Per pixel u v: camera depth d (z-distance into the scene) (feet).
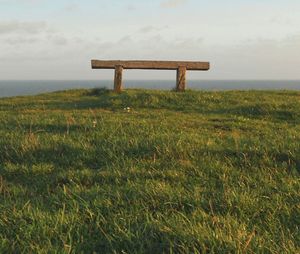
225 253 13.39
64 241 14.32
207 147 26.18
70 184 20.75
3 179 21.99
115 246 14.38
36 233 14.99
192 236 14.23
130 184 20.02
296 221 16.43
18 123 34.68
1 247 13.98
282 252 13.39
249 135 33.12
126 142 26.89
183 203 17.95
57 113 43.96
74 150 26.08
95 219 16.62
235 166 23.36
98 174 21.75
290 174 21.75
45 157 25.25
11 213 16.58
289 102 49.88
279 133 33.73
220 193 18.88
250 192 19.21
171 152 24.93
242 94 61.52
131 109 49.21
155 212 17.04
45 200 18.72
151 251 13.98
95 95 70.38
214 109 49.42
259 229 15.55
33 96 73.00
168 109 50.14
